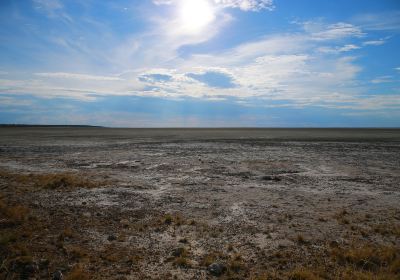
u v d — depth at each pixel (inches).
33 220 521.7
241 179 950.4
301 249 429.7
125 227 508.7
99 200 681.0
